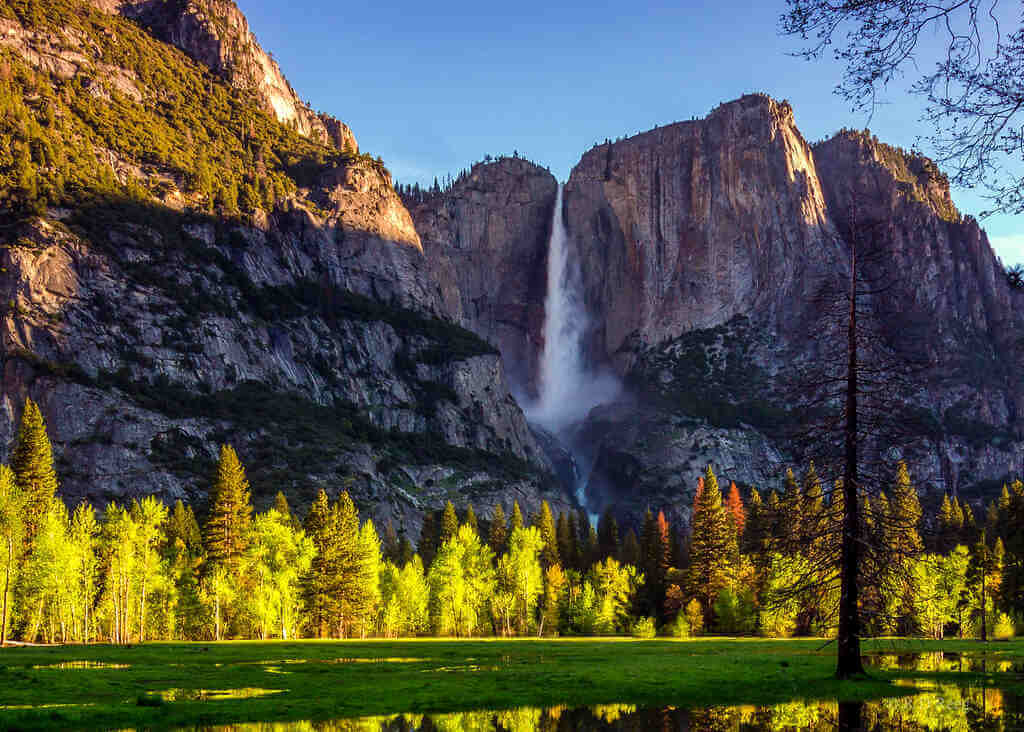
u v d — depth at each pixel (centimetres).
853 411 4275
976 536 9700
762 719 3366
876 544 4178
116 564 9644
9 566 8300
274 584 10438
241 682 4559
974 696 3841
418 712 3691
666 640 9762
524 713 3653
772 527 4684
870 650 6869
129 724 3372
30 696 3962
